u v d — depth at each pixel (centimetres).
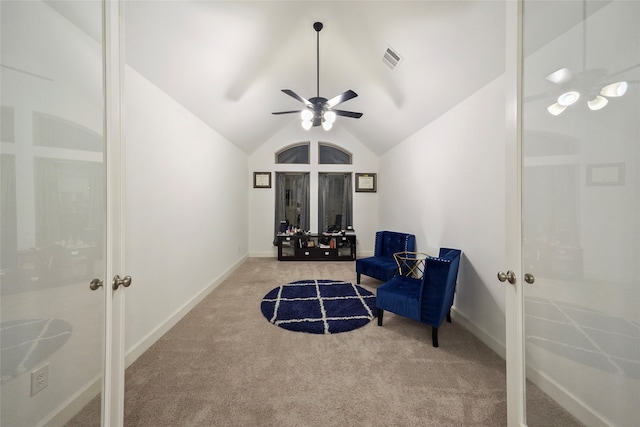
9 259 93
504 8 149
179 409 133
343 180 532
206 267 305
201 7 175
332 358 178
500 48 168
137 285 183
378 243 375
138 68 183
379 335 209
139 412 130
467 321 221
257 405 135
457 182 242
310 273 399
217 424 124
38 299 100
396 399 140
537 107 111
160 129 212
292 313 250
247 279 368
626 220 94
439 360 176
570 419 110
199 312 255
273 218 519
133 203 181
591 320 104
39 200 100
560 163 111
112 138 103
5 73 90
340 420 126
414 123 324
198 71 224
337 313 250
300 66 300
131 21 158
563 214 112
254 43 230
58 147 104
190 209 264
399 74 257
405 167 379
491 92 194
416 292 214
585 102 104
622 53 93
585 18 102
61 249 106
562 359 113
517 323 112
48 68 101
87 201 105
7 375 93
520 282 111
